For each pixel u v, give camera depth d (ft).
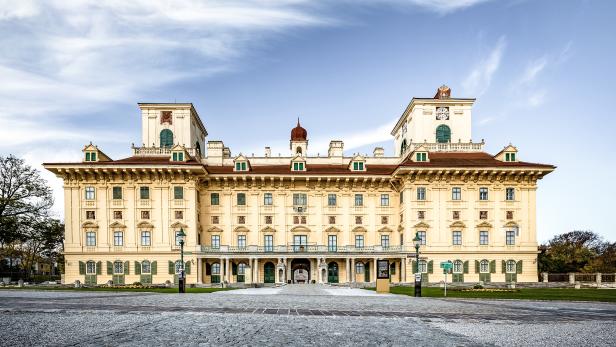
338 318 64.75
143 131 275.59
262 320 60.70
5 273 305.73
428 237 250.98
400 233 264.11
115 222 249.34
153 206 251.60
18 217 249.55
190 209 251.80
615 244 470.80
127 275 247.50
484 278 249.34
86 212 250.57
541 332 54.13
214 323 56.95
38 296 104.78
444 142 275.59
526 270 250.57
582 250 367.25
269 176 258.78
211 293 133.49
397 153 325.21
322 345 43.57
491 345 45.39
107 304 81.35
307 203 266.57
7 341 43.39
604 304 98.02
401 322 61.41
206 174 256.32
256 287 200.34
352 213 267.18
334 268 264.52
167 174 251.80
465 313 74.69
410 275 249.14
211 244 262.06
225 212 264.31
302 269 268.41
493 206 253.24
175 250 248.93
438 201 252.62
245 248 254.88
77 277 246.68
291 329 53.11
